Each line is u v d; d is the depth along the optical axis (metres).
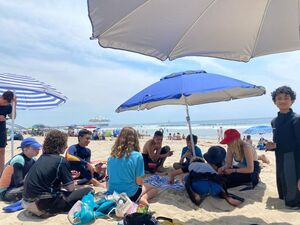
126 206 3.81
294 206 4.35
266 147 4.55
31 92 6.40
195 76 4.71
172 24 3.02
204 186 4.43
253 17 3.13
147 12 2.79
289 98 4.30
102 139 27.67
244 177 5.04
